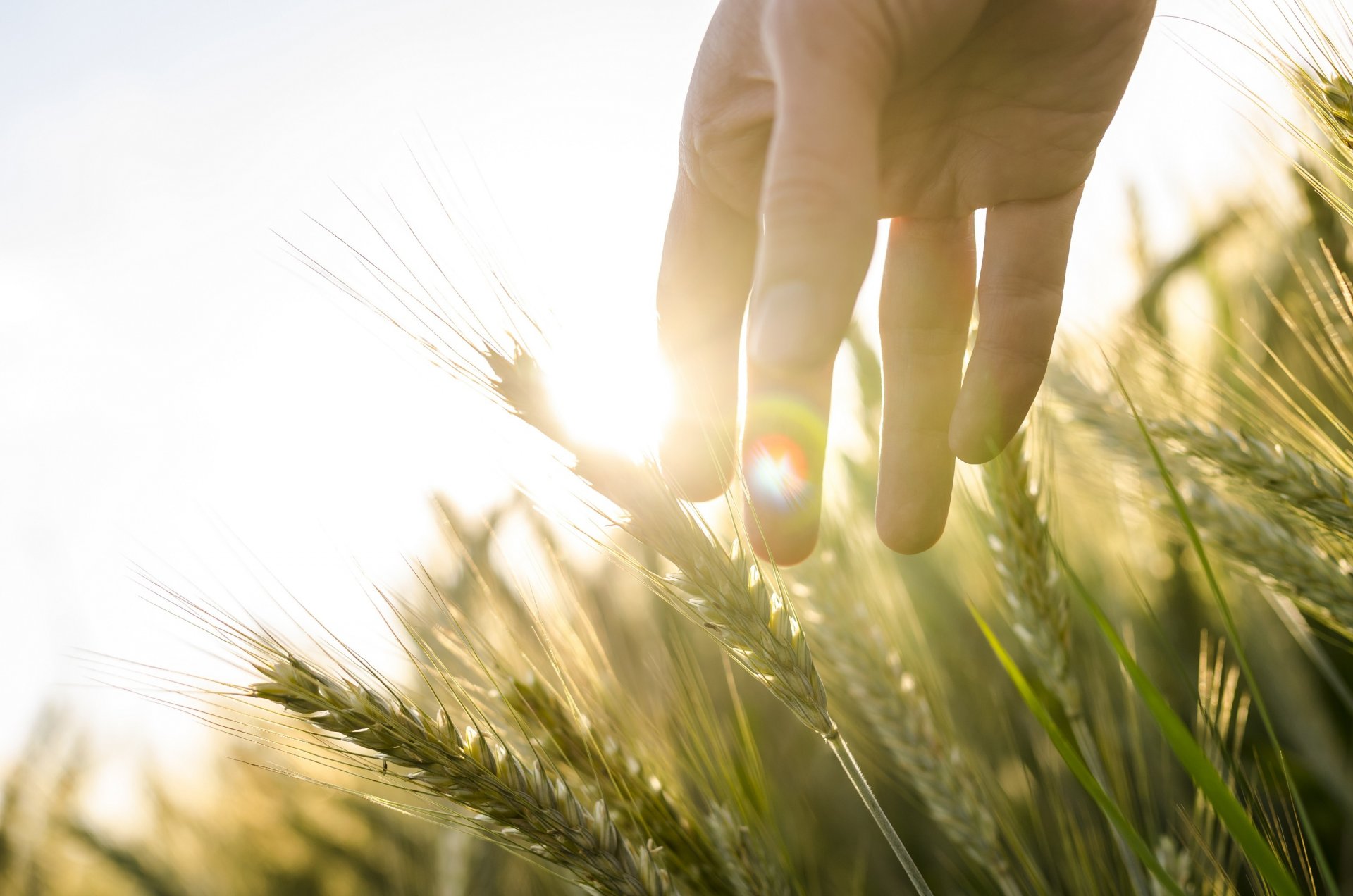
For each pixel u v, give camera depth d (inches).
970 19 12.2
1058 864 16.5
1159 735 17.6
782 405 13.7
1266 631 18.3
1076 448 17.9
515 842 12.9
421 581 13.7
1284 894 12.0
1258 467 13.9
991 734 19.0
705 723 14.9
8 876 30.2
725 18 13.1
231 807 30.2
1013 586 15.1
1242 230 19.4
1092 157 13.5
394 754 12.5
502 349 12.7
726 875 13.9
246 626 12.6
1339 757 17.5
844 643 15.5
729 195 13.7
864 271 11.4
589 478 12.7
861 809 20.3
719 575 12.7
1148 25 13.0
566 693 13.9
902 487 14.4
